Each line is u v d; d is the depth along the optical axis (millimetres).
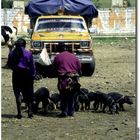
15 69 11469
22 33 53000
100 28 53781
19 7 56344
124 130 10328
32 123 11148
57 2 22516
